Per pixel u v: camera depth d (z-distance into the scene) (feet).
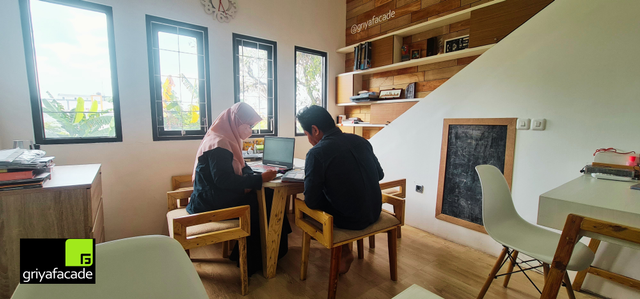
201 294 2.20
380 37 10.75
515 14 7.18
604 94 5.26
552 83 5.86
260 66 10.30
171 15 8.13
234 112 6.37
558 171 5.87
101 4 7.16
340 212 5.15
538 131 6.10
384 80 11.46
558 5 5.71
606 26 5.19
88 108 7.31
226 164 5.57
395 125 9.02
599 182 4.16
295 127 11.34
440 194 7.93
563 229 2.95
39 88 6.75
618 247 5.21
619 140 5.13
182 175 8.60
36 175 4.69
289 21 10.80
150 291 2.06
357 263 6.65
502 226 4.87
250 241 6.10
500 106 6.65
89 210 4.69
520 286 5.71
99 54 7.32
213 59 9.00
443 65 9.55
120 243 2.05
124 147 7.68
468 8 8.16
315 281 5.91
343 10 12.75
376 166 5.88
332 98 12.61
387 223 5.54
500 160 6.69
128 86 7.61
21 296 1.69
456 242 7.67
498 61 6.64
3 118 6.33
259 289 5.63
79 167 6.11
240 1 9.46
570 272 5.88
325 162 4.93
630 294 5.06
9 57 6.31
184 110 8.72
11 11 6.28
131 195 7.86
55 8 6.80
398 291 5.57
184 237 4.75
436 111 7.93
